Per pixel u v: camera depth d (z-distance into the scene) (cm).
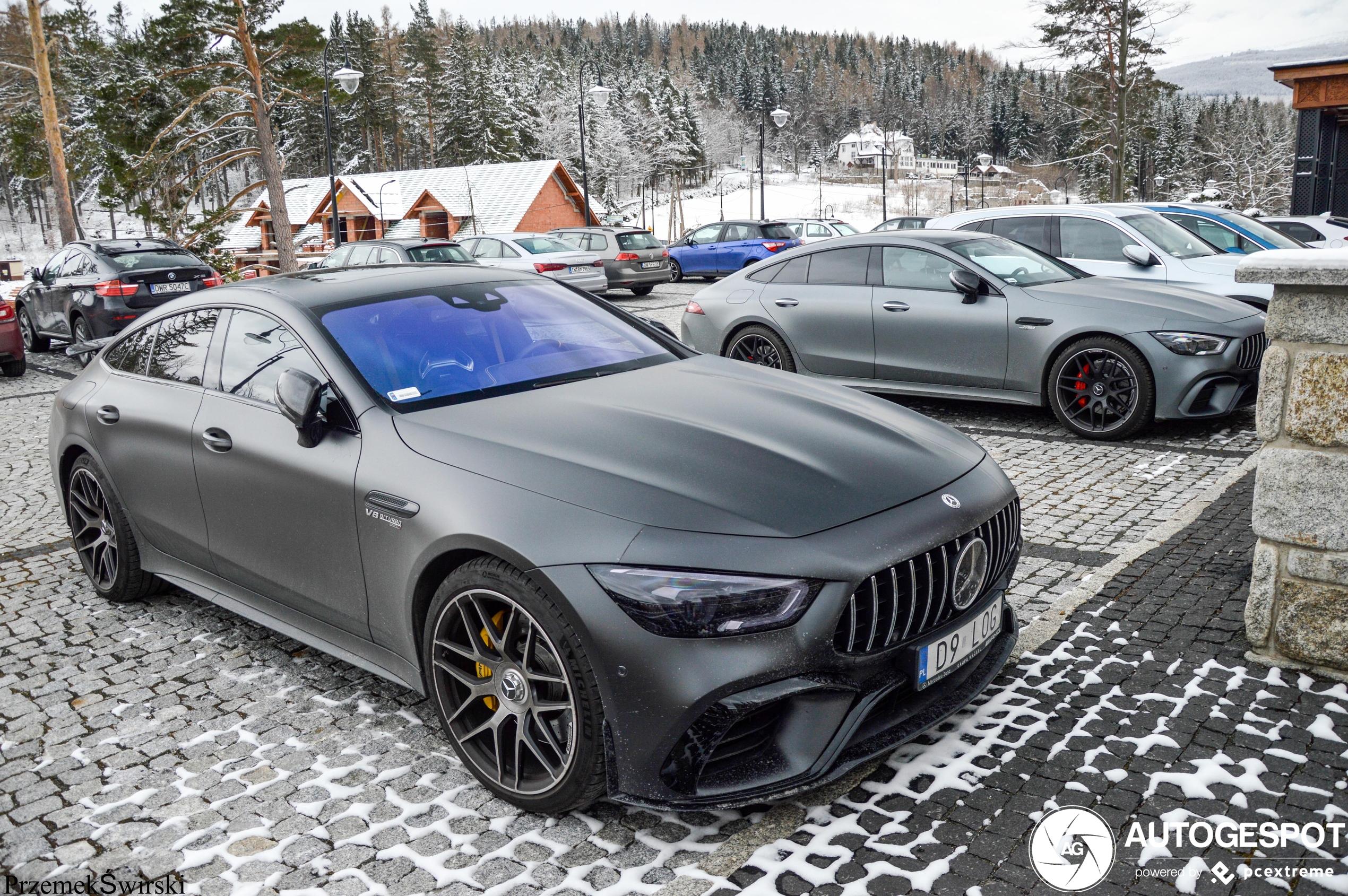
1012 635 297
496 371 329
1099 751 265
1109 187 3656
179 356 381
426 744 296
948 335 688
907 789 253
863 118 16950
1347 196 1998
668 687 221
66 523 575
